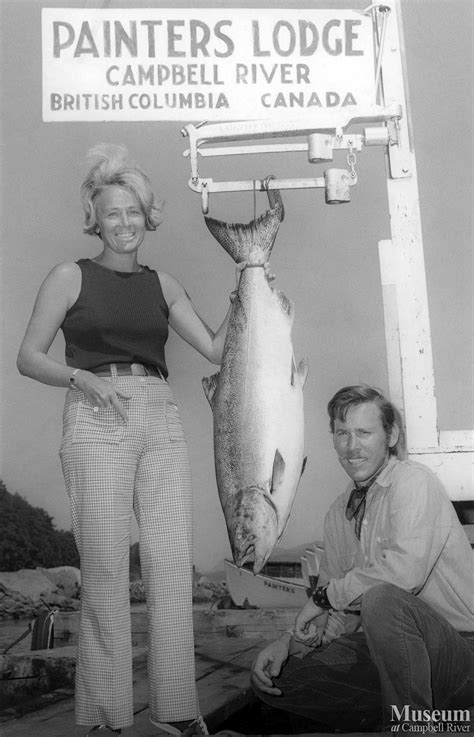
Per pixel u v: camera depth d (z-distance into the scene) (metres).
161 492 2.18
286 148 2.64
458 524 2.51
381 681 2.23
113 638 2.11
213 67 2.80
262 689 2.44
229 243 2.62
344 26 2.81
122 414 2.12
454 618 2.44
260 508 2.59
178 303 2.51
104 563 2.10
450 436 2.73
